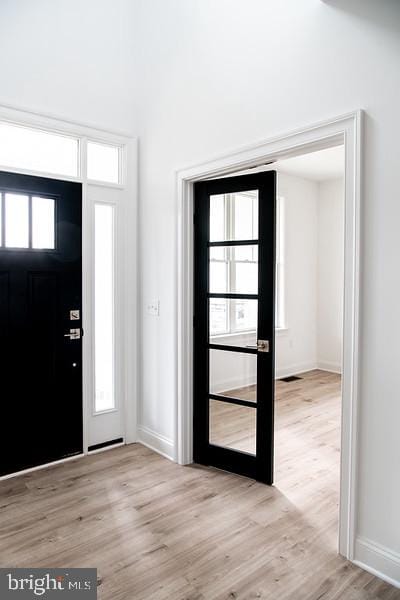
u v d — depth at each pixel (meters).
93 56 2.98
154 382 3.12
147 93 3.11
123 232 3.21
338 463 2.89
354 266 1.84
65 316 2.91
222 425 2.77
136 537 2.04
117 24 3.11
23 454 2.77
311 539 2.04
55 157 2.90
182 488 2.53
